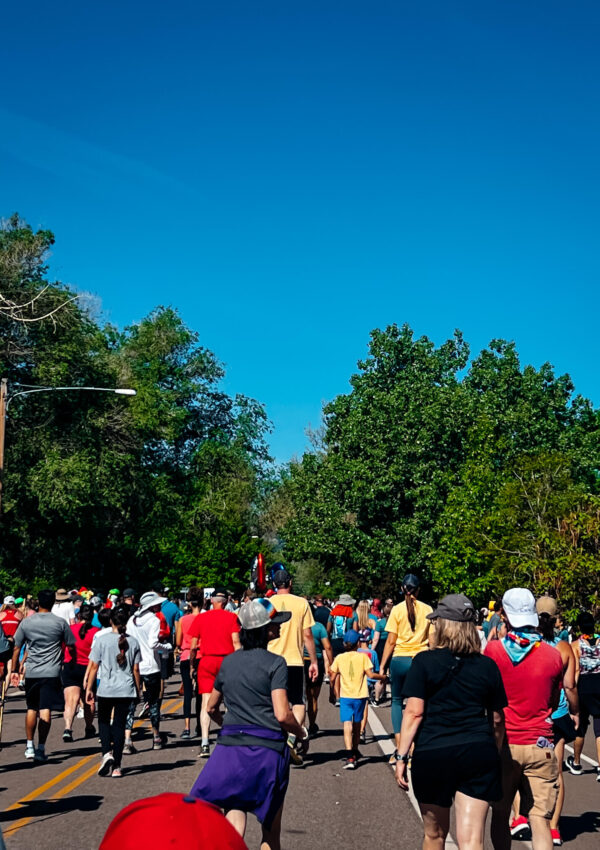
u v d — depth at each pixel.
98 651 11.16
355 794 10.27
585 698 11.88
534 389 52.69
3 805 9.39
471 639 5.61
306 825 8.70
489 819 9.44
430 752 5.44
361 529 50.25
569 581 28.38
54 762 12.18
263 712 5.96
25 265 40.22
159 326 61.78
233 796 5.79
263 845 6.03
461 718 5.48
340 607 19.22
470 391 51.38
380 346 53.41
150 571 57.69
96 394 41.66
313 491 52.16
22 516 40.25
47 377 39.03
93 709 14.74
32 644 12.07
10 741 14.21
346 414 52.94
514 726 6.42
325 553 50.38
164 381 62.25
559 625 16.06
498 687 5.57
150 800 2.69
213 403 64.69
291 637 10.39
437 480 46.78
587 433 52.00
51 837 8.05
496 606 18.23
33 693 12.04
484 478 40.12
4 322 39.47
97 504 41.75
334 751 13.60
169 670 20.62
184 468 61.97
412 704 5.51
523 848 8.04
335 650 20.03
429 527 47.53
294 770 11.92
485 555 34.44
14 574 43.34
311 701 15.51
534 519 33.16
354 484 48.50
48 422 39.69
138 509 47.03
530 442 50.03
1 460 24.08
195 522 60.03
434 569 40.28
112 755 11.03
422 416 48.31
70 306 40.19
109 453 41.62
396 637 11.05
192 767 11.84
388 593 55.56
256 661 6.04
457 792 5.41
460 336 55.50
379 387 52.91
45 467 37.62
